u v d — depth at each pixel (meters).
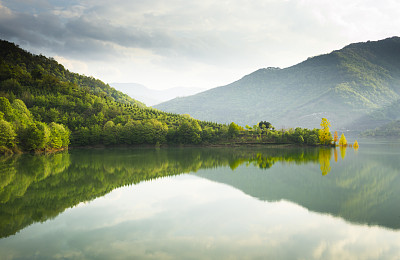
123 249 31.53
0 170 83.25
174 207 48.12
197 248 31.81
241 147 179.12
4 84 195.50
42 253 30.53
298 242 33.47
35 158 111.69
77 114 189.25
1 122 110.69
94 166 95.25
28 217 42.75
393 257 29.69
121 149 167.00
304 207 48.00
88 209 47.03
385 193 57.81
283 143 184.75
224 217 42.66
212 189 62.06
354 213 44.47
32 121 140.88
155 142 182.12
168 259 29.14
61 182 69.12
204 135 187.38
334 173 81.75
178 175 79.81
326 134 182.12
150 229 37.66
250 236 35.22
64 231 36.94
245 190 60.91
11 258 29.30
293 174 80.31
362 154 138.75
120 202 51.38
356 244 32.91
